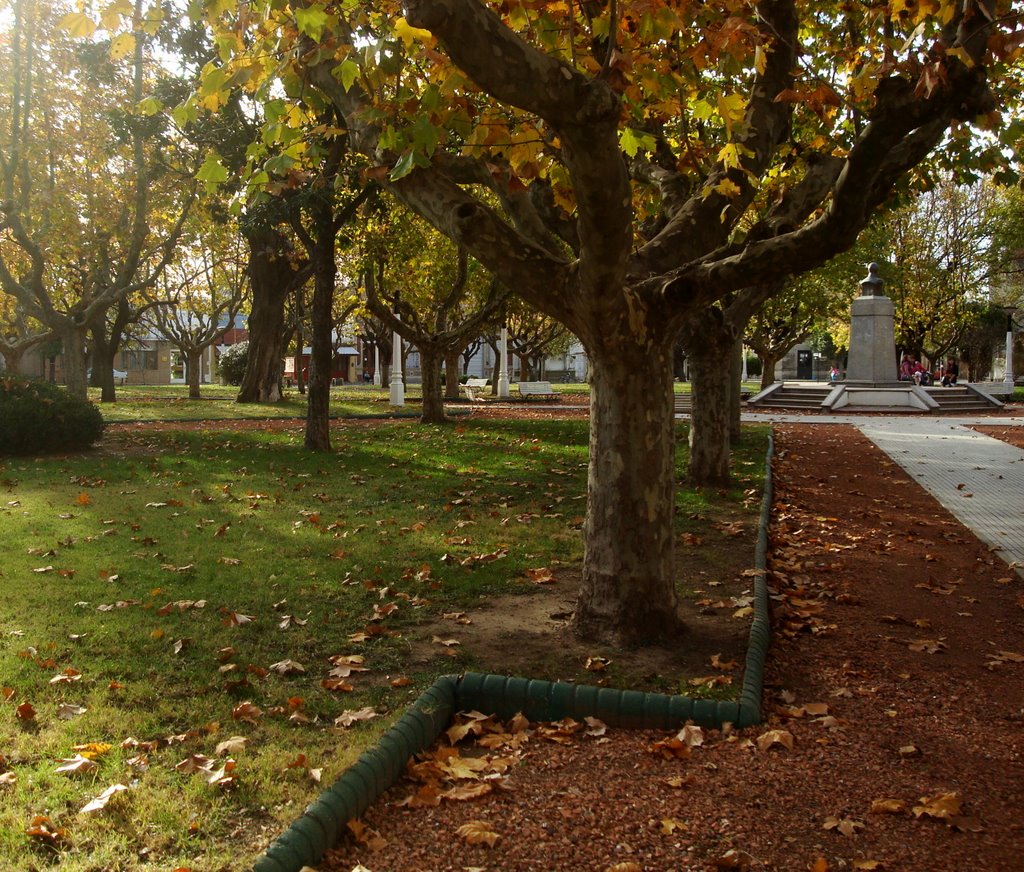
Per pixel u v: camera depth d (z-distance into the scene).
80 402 15.21
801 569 7.42
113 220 20.19
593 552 5.44
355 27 5.19
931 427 20.61
